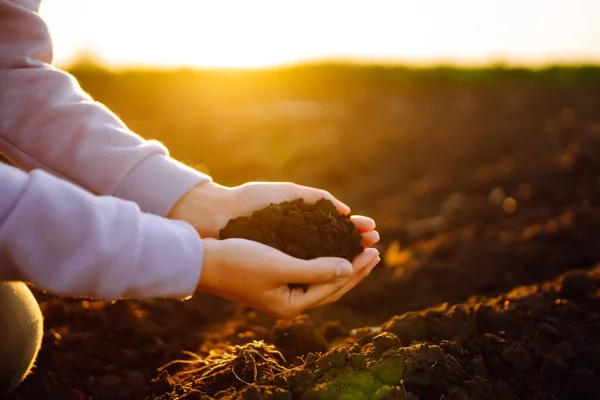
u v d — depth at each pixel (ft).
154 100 20.30
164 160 2.32
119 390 2.80
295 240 2.16
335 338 3.32
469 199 7.73
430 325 2.69
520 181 8.11
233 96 23.30
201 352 3.24
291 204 2.33
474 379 2.23
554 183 7.77
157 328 3.44
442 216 7.03
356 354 2.21
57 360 2.96
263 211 2.22
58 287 1.72
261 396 2.04
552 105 18.53
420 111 18.81
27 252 1.68
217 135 13.34
